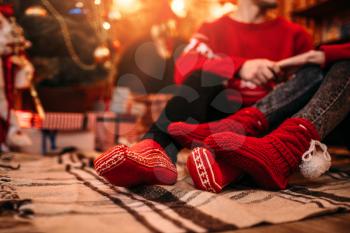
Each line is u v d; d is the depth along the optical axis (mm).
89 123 2258
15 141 1744
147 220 550
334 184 850
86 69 2268
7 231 494
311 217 595
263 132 827
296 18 2371
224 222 546
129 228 518
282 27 1085
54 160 1317
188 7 2332
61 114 2123
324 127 774
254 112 801
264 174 716
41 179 866
